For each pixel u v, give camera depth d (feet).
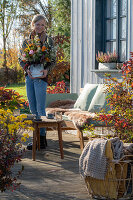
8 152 10.25
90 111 18.72
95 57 23.18
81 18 24.59
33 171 13.61
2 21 63.77
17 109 18.56
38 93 17.46
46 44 17.33
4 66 61.26
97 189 10.49
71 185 11.92
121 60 21.68
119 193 10.36
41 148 17.90
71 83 25.93
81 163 10.96
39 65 17.33
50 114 16.85
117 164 10.30
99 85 19.72
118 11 21.85
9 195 10.87
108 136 13.92
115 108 13.83
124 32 21.52
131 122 13.30
